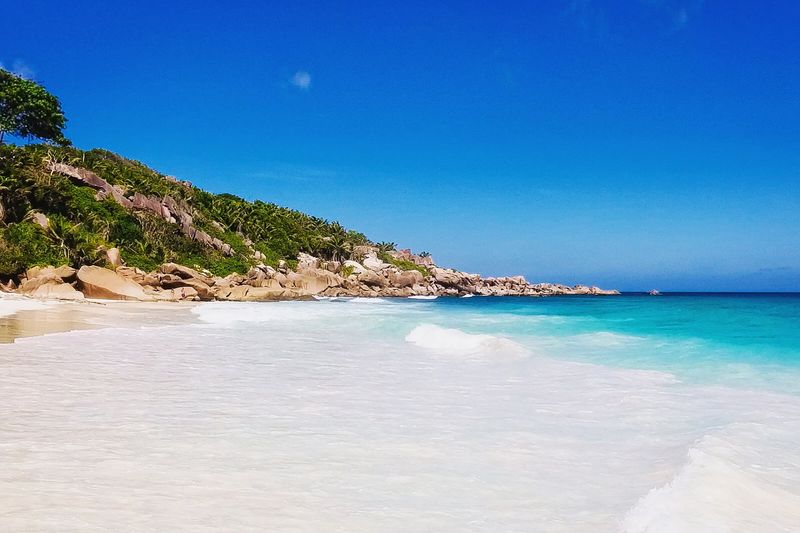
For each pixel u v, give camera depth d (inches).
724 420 299.4
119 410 300.5
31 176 2174.0
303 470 212.2
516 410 324.2
